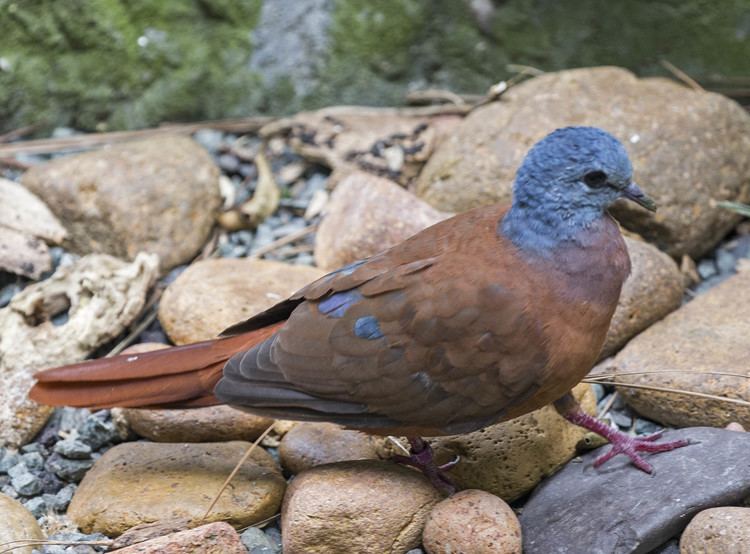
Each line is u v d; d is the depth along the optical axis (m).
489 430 8.23
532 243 7.44
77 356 9.62
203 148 11.70
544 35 12.48
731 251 10.87
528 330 7.30
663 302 9.52
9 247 10.51
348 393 7.56
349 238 10.20
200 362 7.91
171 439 8.77
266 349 7.77
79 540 7.91
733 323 9.09
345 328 7.58
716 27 12.14
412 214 10.15
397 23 12.59
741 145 10.90
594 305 7.37
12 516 7.84
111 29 12.41
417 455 8.02
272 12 12.59
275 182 11.79
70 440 8.88
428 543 7.50
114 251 10.81
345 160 11.74
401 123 12.05
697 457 7.80
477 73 12.77
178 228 10.91
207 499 8.00
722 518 7.08
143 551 7.27
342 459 8.37
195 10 12.55
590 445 8.41
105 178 10.85
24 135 12.66
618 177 7.41
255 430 8.79
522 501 8.33
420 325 7.41
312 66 12.70
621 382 8.82
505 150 10.81
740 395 8.33
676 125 10.67
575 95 11.09
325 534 7.57
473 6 12.52
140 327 10.10
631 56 12.41
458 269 7.47
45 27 12.34
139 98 12.71
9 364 9.34
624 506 7.56
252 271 10.08
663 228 10.39
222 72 12.70
